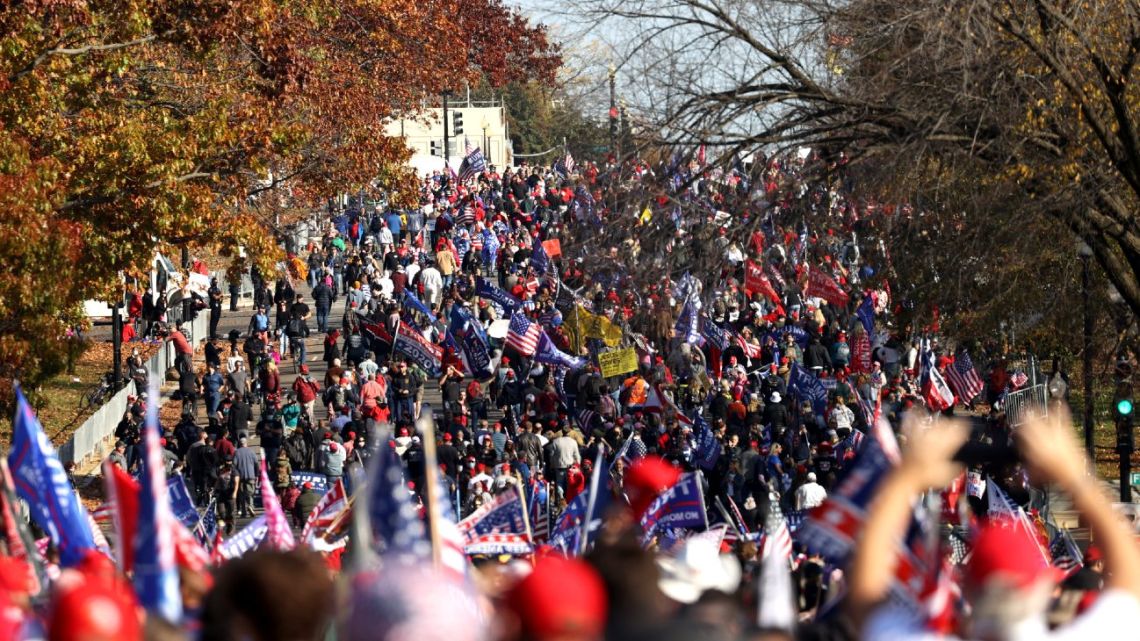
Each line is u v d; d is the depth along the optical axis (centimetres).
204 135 8600
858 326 10844
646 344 10375
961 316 9081
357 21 14612
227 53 10594
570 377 10625
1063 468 1395
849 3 6912
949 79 6581
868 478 1911
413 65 15738
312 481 7369
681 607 1573
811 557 3456
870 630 1395
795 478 8125
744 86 7025
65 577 1770
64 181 7738
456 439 8856
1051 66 6456
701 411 10306
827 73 7069
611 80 7288
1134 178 6800
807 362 11738
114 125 8006
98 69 8125
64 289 7225
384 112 14688
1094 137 6906
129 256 8150
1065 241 8194
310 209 16312
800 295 12281
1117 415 8112
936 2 6481
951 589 2009
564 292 11438
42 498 2684
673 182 7262
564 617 1204
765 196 7056
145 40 8250
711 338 10675
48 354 7300
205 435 8906
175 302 14588
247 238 8925
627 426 9412
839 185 7338
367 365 11169
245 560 1370
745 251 7056
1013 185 6888
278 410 10419
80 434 9844
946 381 10588
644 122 7106
